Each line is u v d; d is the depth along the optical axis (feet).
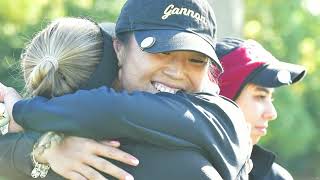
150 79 16.51
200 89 16.67
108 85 16.72
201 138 16.05
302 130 72.38
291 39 72.38
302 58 72.95
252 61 20.10
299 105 71.77
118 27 16.71
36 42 16.81
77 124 15.92
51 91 16.55
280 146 72.74
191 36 16.34
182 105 16.12
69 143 16.28
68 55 16.49
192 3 16.57
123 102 15.87
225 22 31.78
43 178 16.70
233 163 16.37
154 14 16.44
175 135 15.97
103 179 16.07
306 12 72.90
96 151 16.06
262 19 72.38
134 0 16.65
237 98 20.24
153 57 16.35
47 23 17.94
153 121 15.89
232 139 16.38
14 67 18.71
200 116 16.15
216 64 16.39
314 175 74.90
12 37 59.00
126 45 16.66
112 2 59.57
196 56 16.43
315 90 73.00
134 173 16.08
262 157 19.88
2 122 16.96
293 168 74.28
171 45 16.12
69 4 57.88
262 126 20.36
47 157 16.43
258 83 20.02
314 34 72.95
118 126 15.89
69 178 16.30
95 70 16.66
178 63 16.38
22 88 17.81
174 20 16.43
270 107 20.39
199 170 15.98
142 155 16.07
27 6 58.54
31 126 16.34
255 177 19.81
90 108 15.88
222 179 16.26
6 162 16.83
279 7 72.28
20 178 16.89
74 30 16.69
